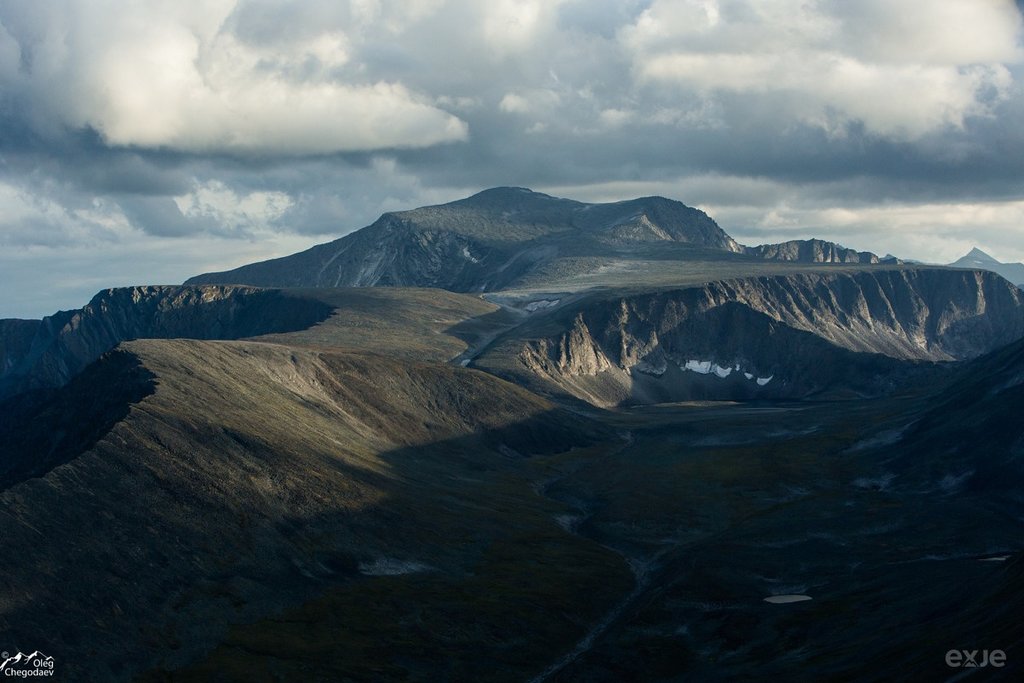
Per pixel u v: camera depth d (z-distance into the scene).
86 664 125.19
